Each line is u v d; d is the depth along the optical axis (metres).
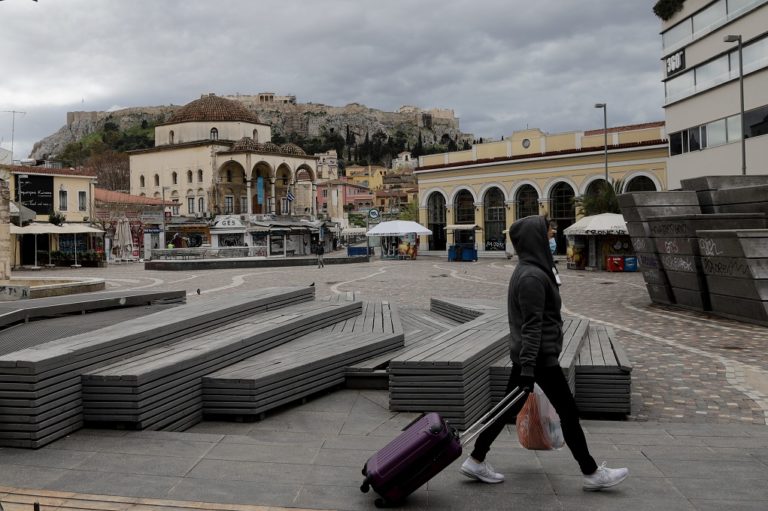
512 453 5.61
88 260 46.41
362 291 23.88
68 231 46.34
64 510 4.34
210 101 94.19
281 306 11.14
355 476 5.00
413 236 56.75
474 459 4.83
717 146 34.34
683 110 37.56
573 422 4.72
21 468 5.06
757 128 31.16
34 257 48.19
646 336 13.05
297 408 7.19
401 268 40.09
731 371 9.74
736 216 15.85
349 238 108.06
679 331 13.66
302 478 4.94
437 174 64.12
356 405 7.28
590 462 4.67
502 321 9.75
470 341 7.69
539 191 56.88
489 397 7.28
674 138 38.78
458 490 4.73
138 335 6.93
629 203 18.91
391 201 157.38
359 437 6.05
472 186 61.41
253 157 86.69
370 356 8.71
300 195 96.50
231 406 6.66
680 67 37.59
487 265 43.41
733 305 15.22
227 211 89.19
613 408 7.27
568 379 6.81
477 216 61.16
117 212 64.00
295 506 4.43
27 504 4.43
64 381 5.75
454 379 6.49
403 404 6.66
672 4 37.31
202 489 4.70
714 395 8.38
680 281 17.47
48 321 10.16
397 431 6.21
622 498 4.57
